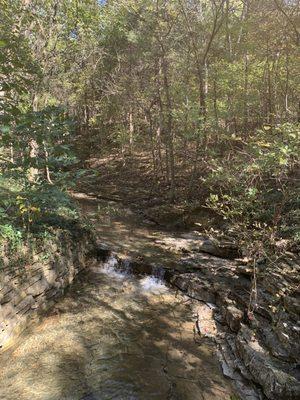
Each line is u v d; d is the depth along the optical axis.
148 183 18.52
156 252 10.59
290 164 6.30
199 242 11.30
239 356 6.09
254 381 5.51
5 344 6.27
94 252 10.48
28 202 6.59
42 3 13.44
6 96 4.08
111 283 9.09
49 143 4.98
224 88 14.00
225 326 7.11
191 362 6.17
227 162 9.02
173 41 15.91
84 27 15.22
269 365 5.45
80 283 9.02
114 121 25.91
